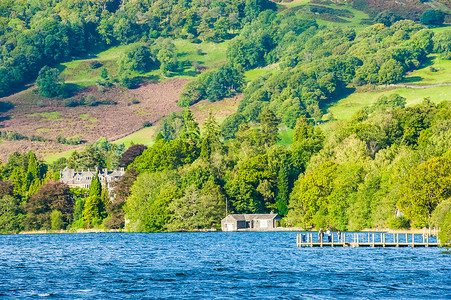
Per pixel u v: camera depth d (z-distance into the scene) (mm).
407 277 158250
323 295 137875
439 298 134125
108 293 142125
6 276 167750
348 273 166125
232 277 162250
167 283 154125
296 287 147125
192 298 136000
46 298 137375
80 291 144500
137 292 142750
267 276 163000
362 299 133875
